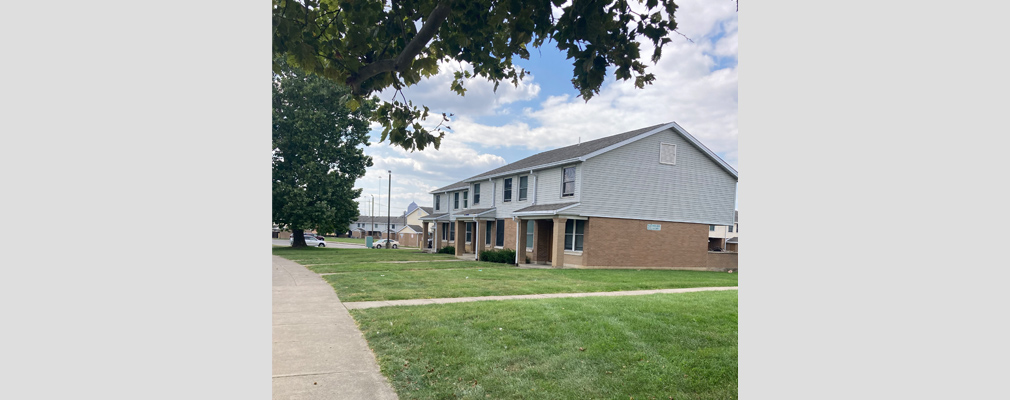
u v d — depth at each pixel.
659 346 5.99
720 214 22.83
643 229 20.81
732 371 5.17
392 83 4.73
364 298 9.59
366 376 4.99
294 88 33.84
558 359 5.49
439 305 8.59
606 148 19.81
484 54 4.80
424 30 4.24
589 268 19.50
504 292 10.62
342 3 4.15
